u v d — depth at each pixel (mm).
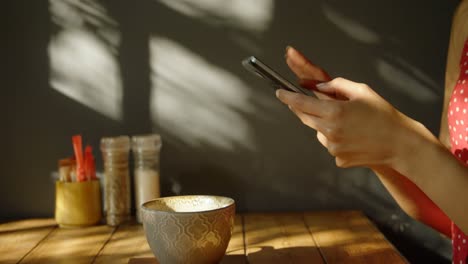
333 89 683
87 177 1270
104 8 1341
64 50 1344
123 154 1278
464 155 842
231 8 1345
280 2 1345
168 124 1358
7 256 1074
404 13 1350
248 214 1347
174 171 1366
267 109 1359
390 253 1053
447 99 944
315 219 1290
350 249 1077
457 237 867
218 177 1369
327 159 1369
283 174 1370
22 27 1337
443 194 607
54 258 1062
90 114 1352
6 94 1344
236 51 1351
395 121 615
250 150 1365
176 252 888
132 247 1114
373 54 1354
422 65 1354
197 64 1352
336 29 1349
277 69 1351
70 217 1244
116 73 1349
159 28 1347
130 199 1317
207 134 1362
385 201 1376
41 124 1350
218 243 898
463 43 916
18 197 1355
